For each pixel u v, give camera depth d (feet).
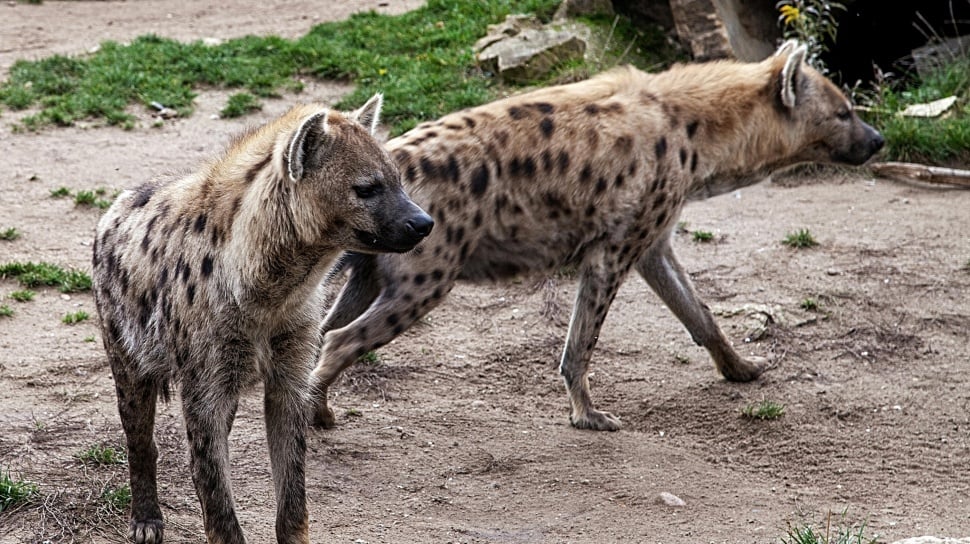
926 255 42.19
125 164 47.60
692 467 29.76
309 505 26.37
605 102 30.78
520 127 29.73
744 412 32.24
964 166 50.44
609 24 58.18
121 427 28.84
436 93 54.13
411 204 21.04
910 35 65.00
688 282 33.35
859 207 47.06
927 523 27.20
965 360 35.27
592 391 33.68
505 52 55.72
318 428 30.19
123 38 64.64
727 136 31.81
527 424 31.71
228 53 59.11
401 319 28.71
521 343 36.14
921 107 52.90
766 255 42.37
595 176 29.96
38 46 62.85
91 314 35.55
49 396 30.22
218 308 20.90
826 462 30.25
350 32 61.87
